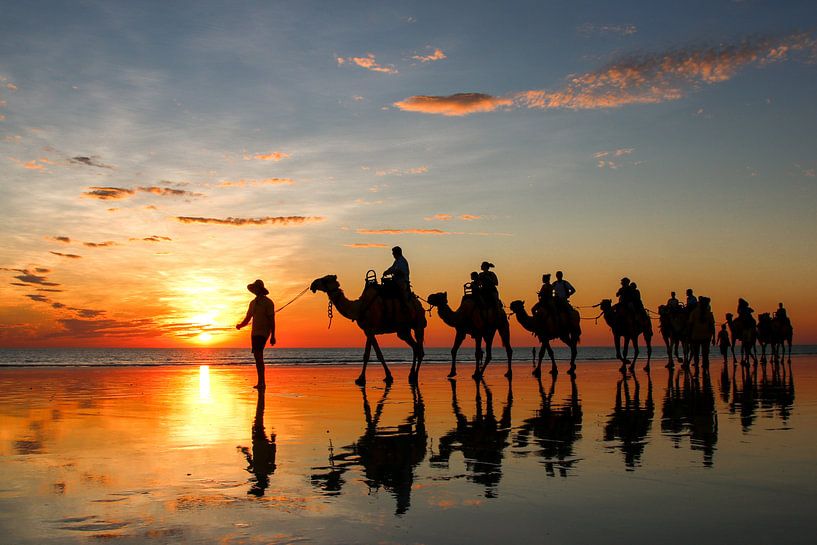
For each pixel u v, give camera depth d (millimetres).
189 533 4184
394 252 17188
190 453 6844
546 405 11398
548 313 20156
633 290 23000
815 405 11383
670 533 4168
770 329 30609
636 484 5438
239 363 39281
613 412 10336
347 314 16531
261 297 15219
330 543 3992
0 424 9023
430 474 5836
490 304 18312
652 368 26797
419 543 3998
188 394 13672
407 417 9734
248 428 8602
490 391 14328
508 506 4781
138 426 8805
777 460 6402
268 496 5090
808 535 4121
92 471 5988
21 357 79625
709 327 20938
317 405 11422
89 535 4148
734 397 12953
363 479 5656
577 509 4699
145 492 5219
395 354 82188
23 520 4461
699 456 6617
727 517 4496
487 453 6805
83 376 20719
